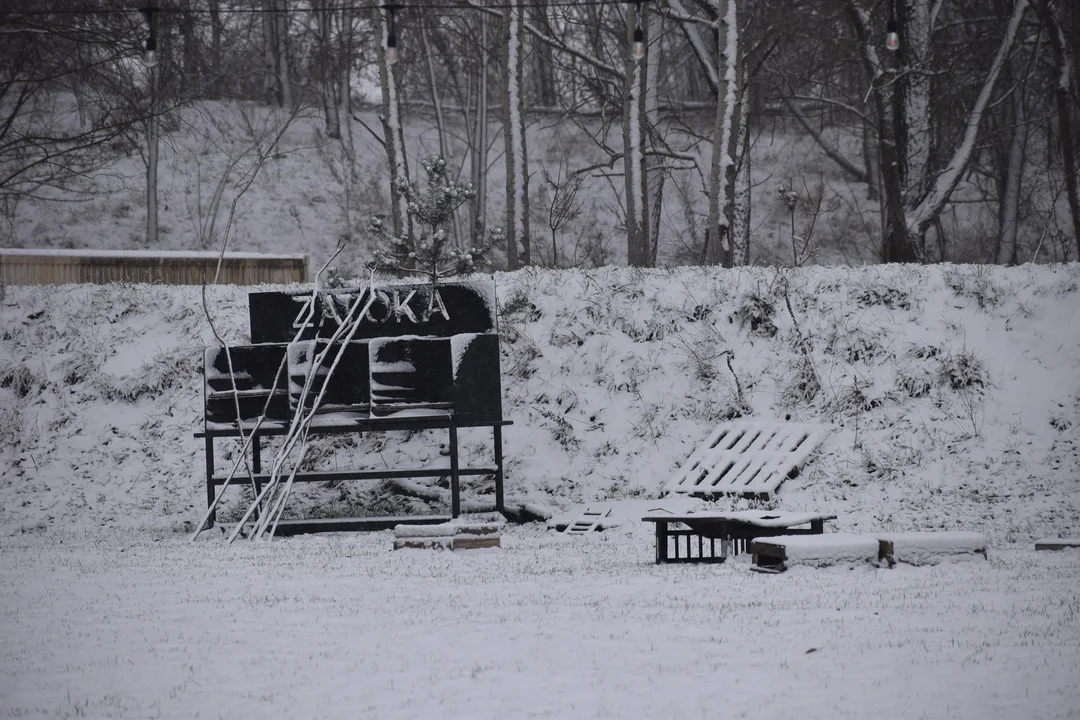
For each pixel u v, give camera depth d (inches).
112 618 544.4
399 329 1119.6
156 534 1056.8
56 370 1286.9
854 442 1095.6
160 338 1311.5
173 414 1245.1
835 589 587.5
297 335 1063.6
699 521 748.6
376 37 1608.0
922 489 1031.0
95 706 371.9
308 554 842.8
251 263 1552.7
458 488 1046.4
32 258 1456.7
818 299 1234.0
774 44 1702.8
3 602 606.2
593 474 1135.6
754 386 1176.2
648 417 1171.9
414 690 382.6
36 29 1574.8
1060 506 972.6
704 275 1286.9
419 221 1262.3
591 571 701.3
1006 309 1196.5
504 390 1225.4
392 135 1601.9
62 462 1205.1
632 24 1598.2
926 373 1146.7
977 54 2048.5
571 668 411.2
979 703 353.1
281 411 1076.5
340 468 1187.3
